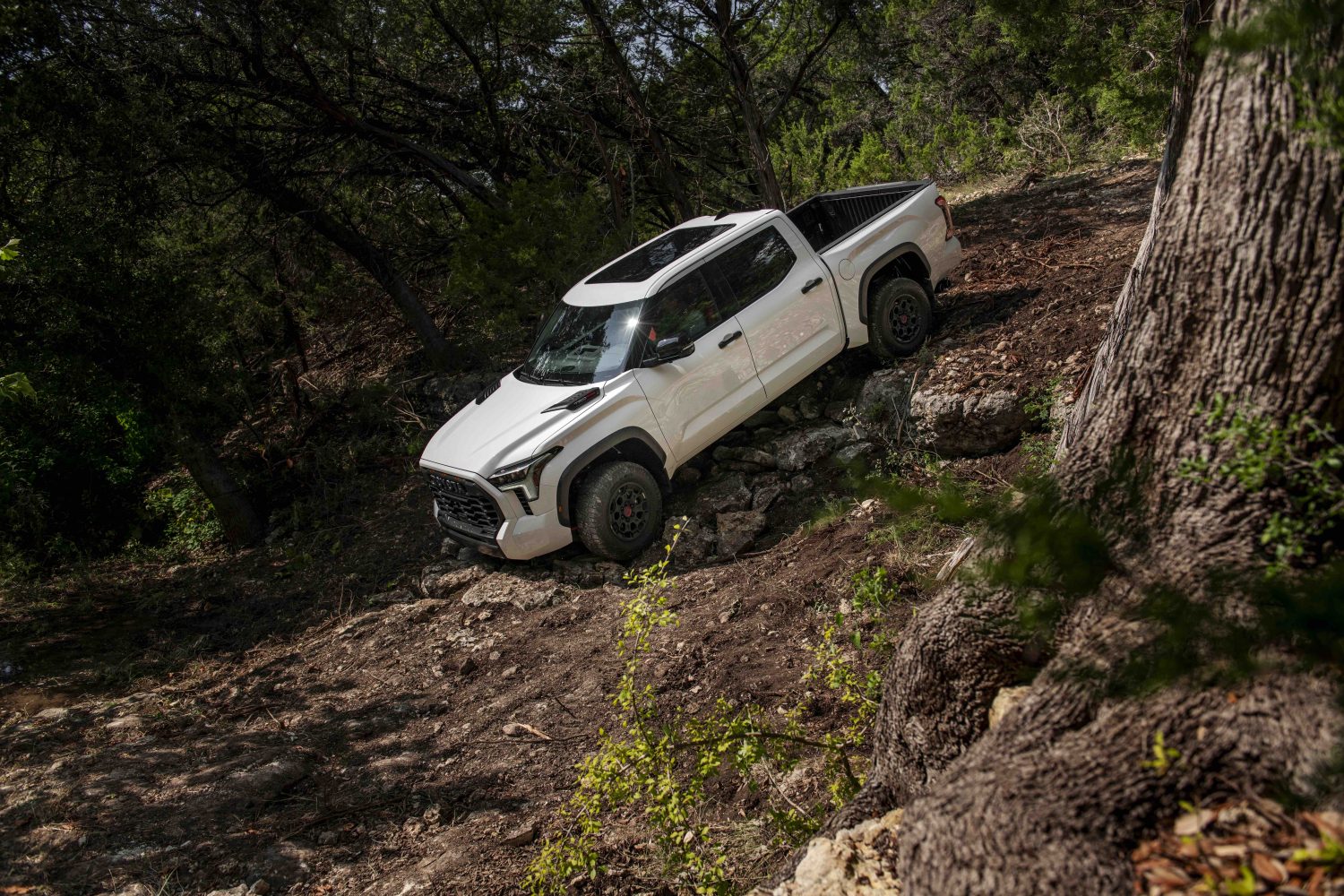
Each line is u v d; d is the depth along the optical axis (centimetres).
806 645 447
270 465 1190
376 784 509
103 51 994
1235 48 179
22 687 709
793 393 823
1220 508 218
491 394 780
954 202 1370
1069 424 471
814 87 1964
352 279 1422
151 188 1041
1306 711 184
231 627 808
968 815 216
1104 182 1169
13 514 1090
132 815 496
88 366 955
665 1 1307
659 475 728
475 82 1309
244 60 1113
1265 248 213
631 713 452
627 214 1310
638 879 404
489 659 621
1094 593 229
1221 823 188
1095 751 207
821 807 388
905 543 583
